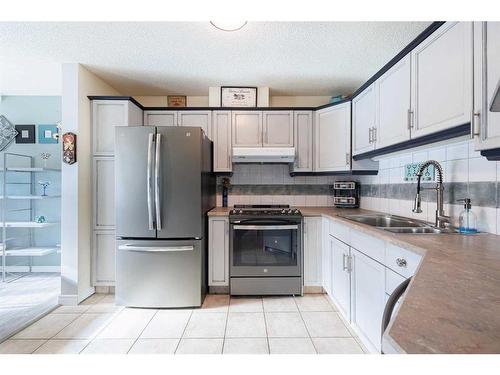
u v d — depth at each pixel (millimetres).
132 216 2439
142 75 2850
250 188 3393
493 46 1119
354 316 1940
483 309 609
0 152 3518
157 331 2051
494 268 911
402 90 1847
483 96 1159
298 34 2107
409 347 465
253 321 2197
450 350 454
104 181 2730
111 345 1868
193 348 1826
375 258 1630
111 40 2191
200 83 3072
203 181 2582
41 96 3557
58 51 2354
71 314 2342
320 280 2721
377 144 2207
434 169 1930
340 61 2549
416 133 1690
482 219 1551
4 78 2963
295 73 2812
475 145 1209
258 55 2436
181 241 2455
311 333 2008
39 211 3557
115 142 2434
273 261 2688
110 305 2521
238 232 2680
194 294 2455
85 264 2658
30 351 1802
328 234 2525
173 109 3076
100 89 2922
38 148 3557
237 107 3090
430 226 1801
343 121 2818
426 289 728
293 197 3393
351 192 3195
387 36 2133
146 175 2432
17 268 3549
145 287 2449
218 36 2135
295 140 3113
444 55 1443
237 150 2979
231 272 2678
